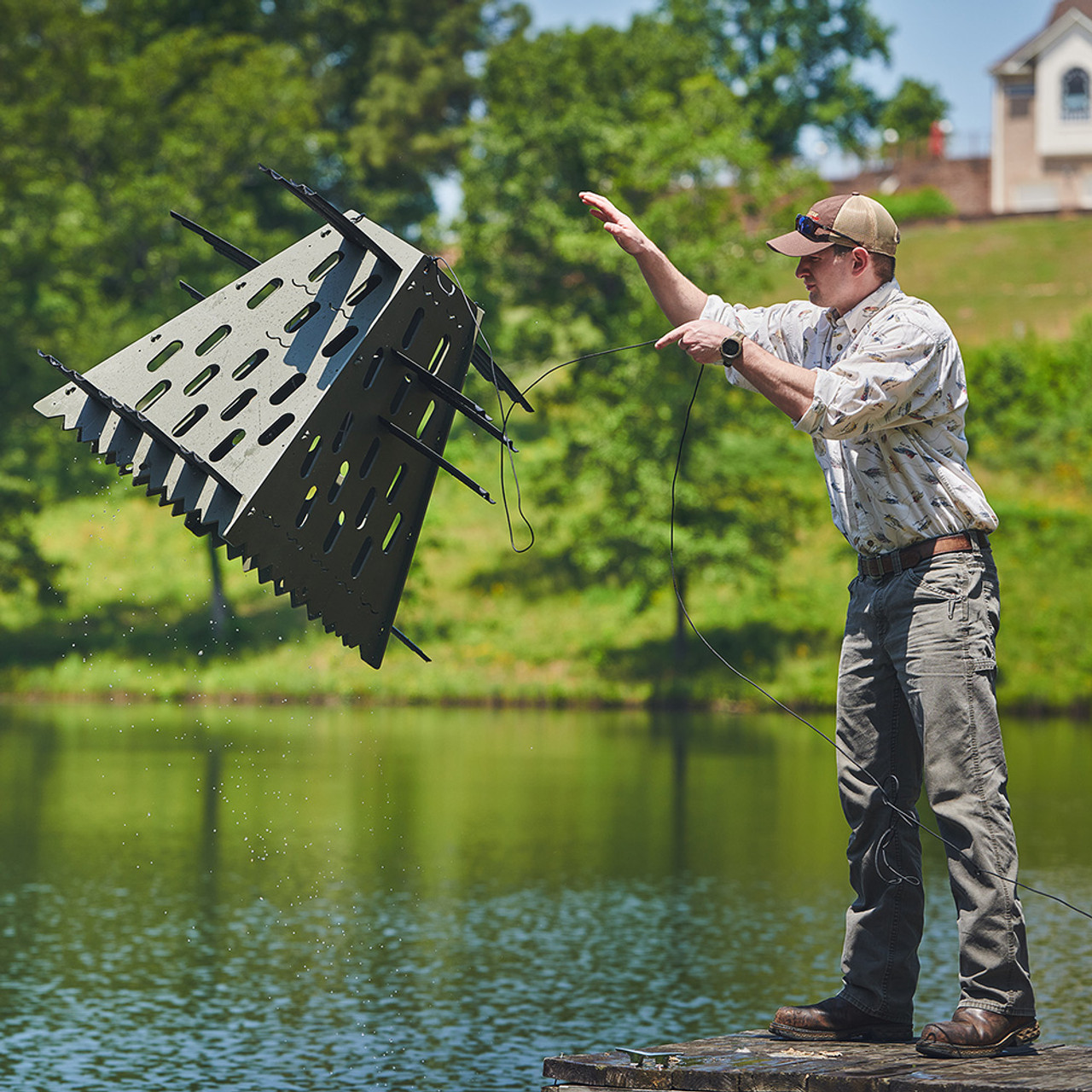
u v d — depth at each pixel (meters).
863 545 7.48
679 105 61.59
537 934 16.58
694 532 49.69
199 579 55.81
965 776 7.17
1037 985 14.14
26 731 38.06
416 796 27.41
